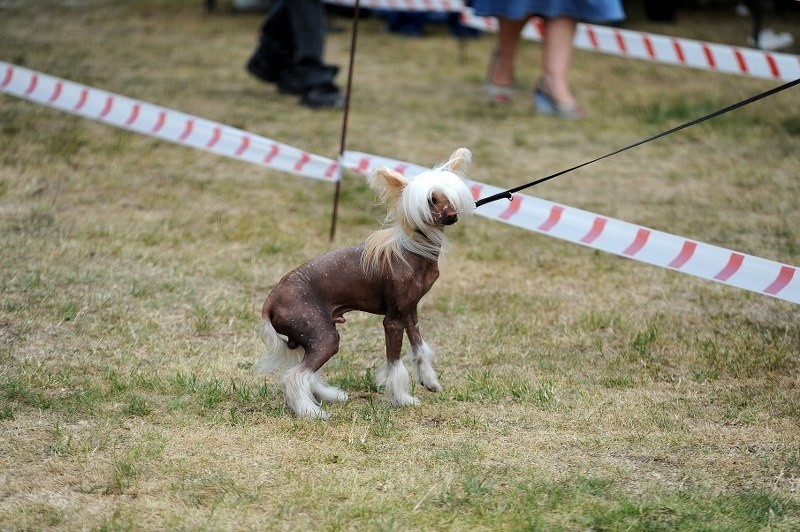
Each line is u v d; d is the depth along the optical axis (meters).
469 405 6.84
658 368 7.54
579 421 6.58
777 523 5.31
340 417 6.57
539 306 8.85
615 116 15.98
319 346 6.41
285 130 14.37
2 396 6.67
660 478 5.84
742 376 7.40
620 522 5.29
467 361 7.66
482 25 18.72
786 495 5.63
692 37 20.86
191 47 20.14
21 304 8.30
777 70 13.91
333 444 6.18
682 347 7.95
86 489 5.56
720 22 22.89
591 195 12.08
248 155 10.64
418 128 15.01
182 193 11.79
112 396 6.77
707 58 14.53
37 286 8.71
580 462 6.02
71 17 22.83
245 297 8.82
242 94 16.48
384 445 6.20
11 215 10.54
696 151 14.09
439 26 24.02
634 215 11.30
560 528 5.23
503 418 6.63
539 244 10.63
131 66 18.03
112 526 5.16
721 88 17.80
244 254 9.95
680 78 18.75
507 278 9.62
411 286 6.46
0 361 7.25
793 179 12.73
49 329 7.88
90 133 13.88
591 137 14.77
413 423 6.54
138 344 7.73
